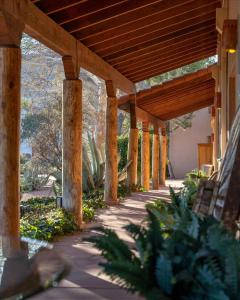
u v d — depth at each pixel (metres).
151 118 13.98
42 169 13.75
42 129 14.18
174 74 21.03
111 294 3.19
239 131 2.76
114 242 1.51
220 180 2.99
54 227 5.46
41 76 17.52
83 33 6.30
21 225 5.28
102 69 7.82
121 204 9.02
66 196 6.31
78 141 6.29
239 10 4.39
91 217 6.93
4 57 4.19
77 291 3.25
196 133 22.22
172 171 22.19
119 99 10.70
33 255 2.12
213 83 11.70
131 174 11.49
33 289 1.57
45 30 5.04
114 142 8.89
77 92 6.25
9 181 4.25
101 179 10.02
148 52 8.18
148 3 5.95
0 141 4.24
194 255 1.42
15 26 4.17
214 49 9.57
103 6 5.58
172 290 1.36
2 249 2.52
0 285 1.72
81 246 4.88
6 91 4.20
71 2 5.08
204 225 1.63
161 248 1.47
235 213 2.39
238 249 1.41
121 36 7.09
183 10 6.61
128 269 1.37
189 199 3.81
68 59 6.09
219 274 1.36
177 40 8.02
